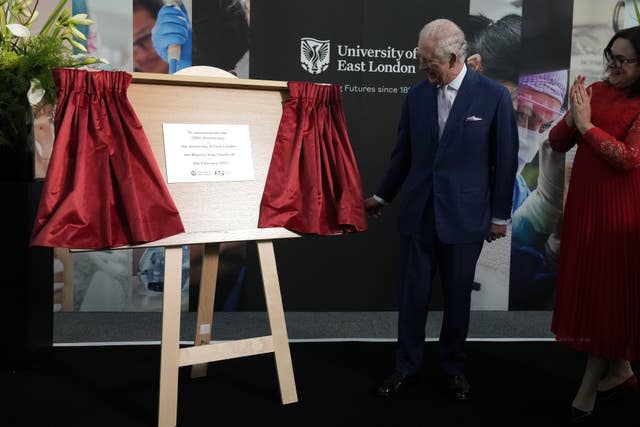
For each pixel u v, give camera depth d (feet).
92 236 6.24
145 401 7.73
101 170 6.37
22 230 8.49
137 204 6.37
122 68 11.46
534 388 8.50
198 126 7.11
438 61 7.43
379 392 8.03
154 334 10.73
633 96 7.09
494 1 11.89
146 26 11.44
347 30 11.78
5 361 8.60
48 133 11.39
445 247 7.91
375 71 11.91
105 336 10.56
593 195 7.29
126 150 6.45
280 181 7.38
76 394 7.91
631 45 6.88
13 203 8.44
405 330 8.23
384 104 11.98
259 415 7.36
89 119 6.47
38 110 9.05
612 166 7.03
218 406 7.60
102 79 6.50
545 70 12.11
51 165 6.18
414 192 8.02
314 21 11.71
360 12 11.76
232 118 7.34
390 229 12.20
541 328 11.60
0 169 8.47
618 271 7.14
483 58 12.00
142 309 12.09
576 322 7.41
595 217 7.27
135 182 6.53
